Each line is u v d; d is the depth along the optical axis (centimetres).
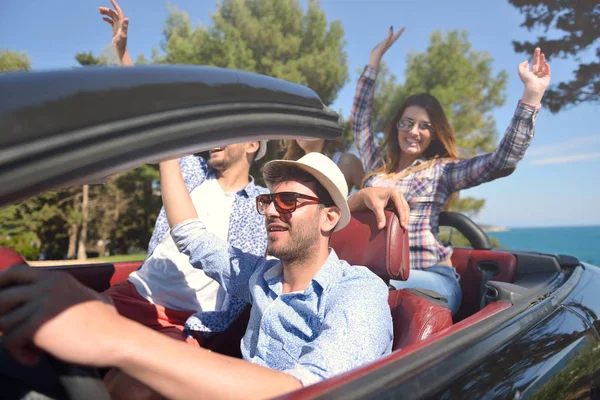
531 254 255
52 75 65
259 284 172
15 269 73
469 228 298
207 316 198
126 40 183
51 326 69
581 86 752
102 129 64
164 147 74
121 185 2180
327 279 152
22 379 77
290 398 75
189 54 1619
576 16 741
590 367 155
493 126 1570
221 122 84
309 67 1648
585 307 179
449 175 280
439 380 96
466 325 125
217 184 233
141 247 2412
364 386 83
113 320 76
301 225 157
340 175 164
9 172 55
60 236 2186
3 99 57
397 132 309
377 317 135
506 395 106
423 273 252
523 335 135
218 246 190
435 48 1553
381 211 190
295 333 152
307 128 106
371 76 354
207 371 81
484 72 1572
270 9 1734
